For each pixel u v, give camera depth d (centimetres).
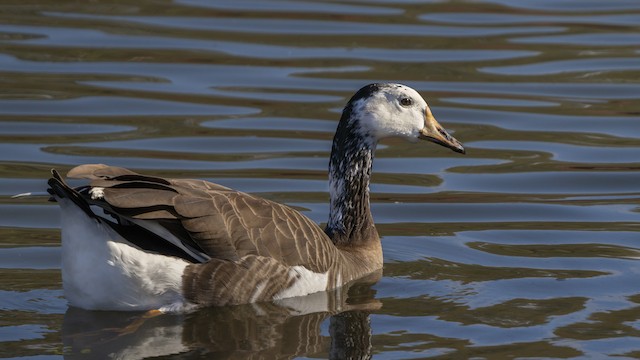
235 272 1134
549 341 1066
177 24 2423
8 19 2406
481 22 2516
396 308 1171
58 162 1650
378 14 2559
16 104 1906
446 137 1362
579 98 2050
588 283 1249
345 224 1341
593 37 2408
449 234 1445
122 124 1842
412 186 1641
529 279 1266
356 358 1023
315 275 1205
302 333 1091
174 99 1973
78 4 2556
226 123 1867
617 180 1662
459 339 1072
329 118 1906
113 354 1023
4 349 1027
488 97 2031
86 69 2112
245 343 1060
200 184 1169
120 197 1050
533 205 1559
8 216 1452
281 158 1719
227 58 2202
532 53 2292
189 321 1107
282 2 2658
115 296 1093
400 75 2125
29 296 1175
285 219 1195
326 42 2323
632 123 1928
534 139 1850
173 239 1109
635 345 1055
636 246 1388
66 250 1083
